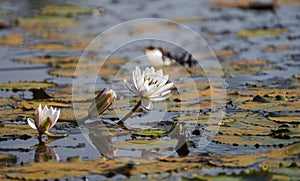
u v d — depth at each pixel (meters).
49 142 5.57
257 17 13.55
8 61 9.50
